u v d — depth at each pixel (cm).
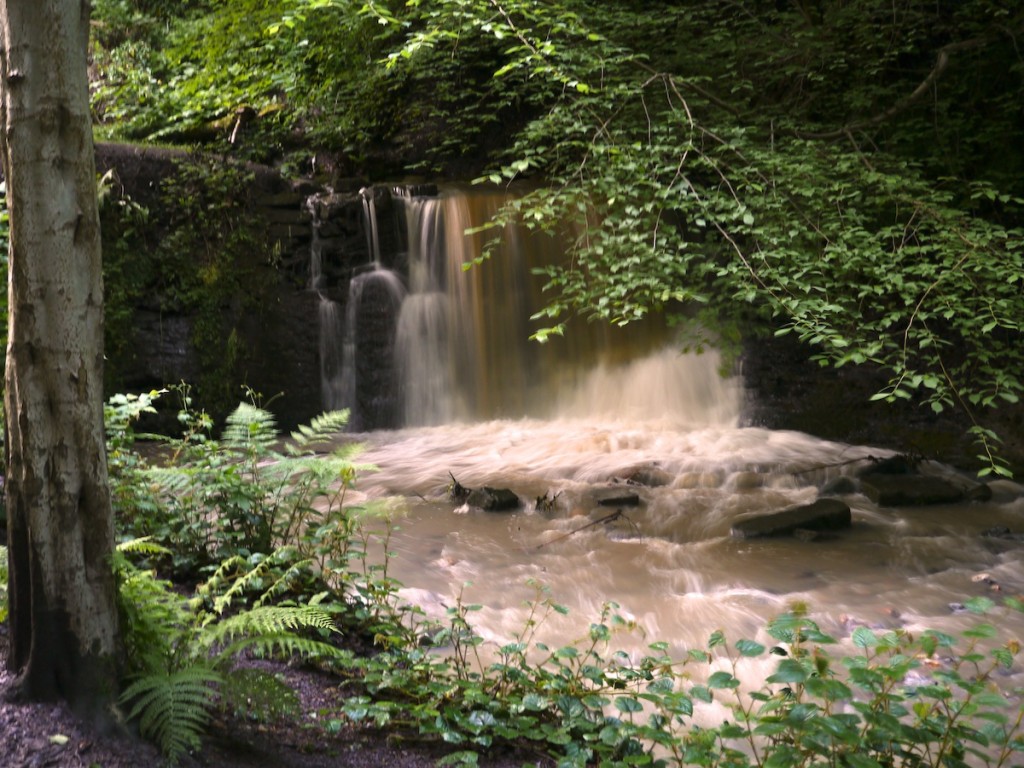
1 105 301
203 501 516
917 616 620
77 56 301
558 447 1128
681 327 1336
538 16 894
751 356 1297
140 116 1530
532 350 1341
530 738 373
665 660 524
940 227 809
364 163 1528
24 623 316
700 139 927
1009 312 743
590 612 614
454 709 381
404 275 1312
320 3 883
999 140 1205
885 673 305
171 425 1205
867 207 931
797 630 336
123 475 521
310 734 352
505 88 1542
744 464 1023
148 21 1778
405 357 1307
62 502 306
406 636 461
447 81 1543
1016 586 684
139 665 323
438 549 746
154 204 1236
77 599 307
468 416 1330
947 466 1088
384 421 1298
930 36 1376
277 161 1484
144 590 336
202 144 1496
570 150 1101
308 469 533
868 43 1184
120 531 498
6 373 310
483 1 855
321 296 1296
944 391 710
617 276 802
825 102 1230
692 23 1167
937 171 1211
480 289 1323
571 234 1315
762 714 435
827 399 1241
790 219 823
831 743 301
